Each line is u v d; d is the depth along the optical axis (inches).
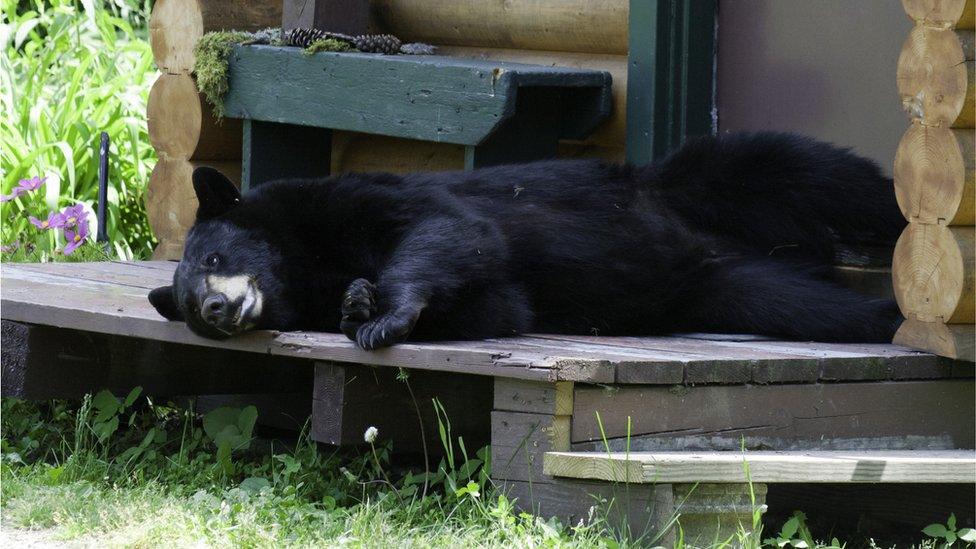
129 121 729.6
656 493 294.0
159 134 582.2
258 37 546.9
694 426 328.5
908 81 354.9
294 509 323.9
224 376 432.8
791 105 473.7
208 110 564.7
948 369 362.9
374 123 495.5
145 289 458.0
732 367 330.0
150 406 484.1
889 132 447.8
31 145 720.3
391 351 336.8
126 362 424.8
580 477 303.3
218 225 386.9
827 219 423.8
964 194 342.6
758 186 422.6
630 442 320.5
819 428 345.7
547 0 511.2
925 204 355.3
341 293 386.9
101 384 424.5
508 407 320.2
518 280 391.9
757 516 292.0
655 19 468.1
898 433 358.3
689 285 401.1
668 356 331.0
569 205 411.8
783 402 340.5
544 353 325.7
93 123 730.2
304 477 367.2
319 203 387.5
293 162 563.8
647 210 425.7
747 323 393.7
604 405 317.4
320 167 573.6
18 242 674.2
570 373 309.1
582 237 401.1
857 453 326.6
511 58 534.0
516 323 370.9
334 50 514.3
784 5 472.1
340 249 386.6
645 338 387.2
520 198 409.7
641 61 472.4
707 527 297.4
